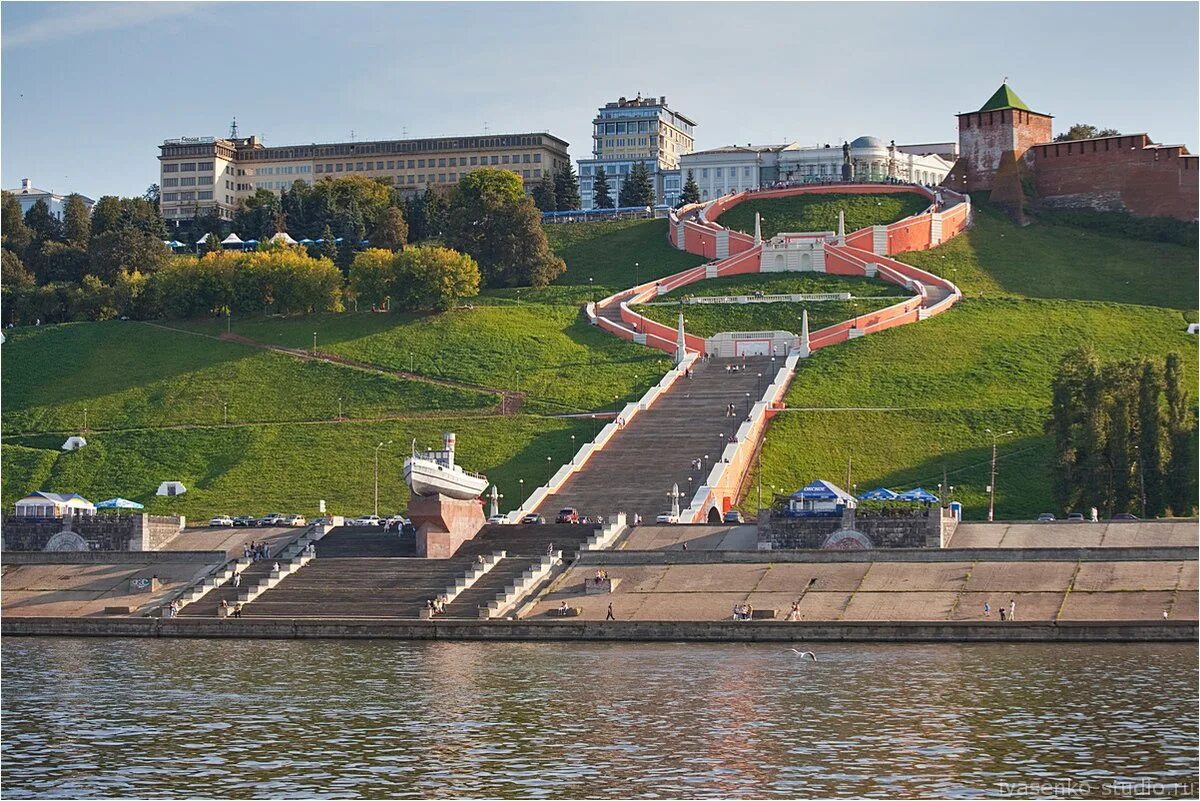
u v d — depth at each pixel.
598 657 104.88
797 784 67.94
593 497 165.00
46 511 156.62
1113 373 154.25
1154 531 129.50
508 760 72.94
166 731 80.19
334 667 101.56
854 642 111.31
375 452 192.25
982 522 135.88
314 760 73.44
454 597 127.25
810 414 189.88
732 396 198.75
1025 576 119.62
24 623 126.19
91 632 124.94
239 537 151.12
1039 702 84.00
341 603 128.00
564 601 124.88
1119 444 151.25
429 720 82.31
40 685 94.50
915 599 118.44
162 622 123.50
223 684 94.50
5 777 70.75
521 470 182.38
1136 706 82.62
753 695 87.75
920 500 145.00
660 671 97.44
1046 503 163.12
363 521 156.38
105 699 89.31
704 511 156.62
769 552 128.00
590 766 71.81
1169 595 113.88
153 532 151.00
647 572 129.00
